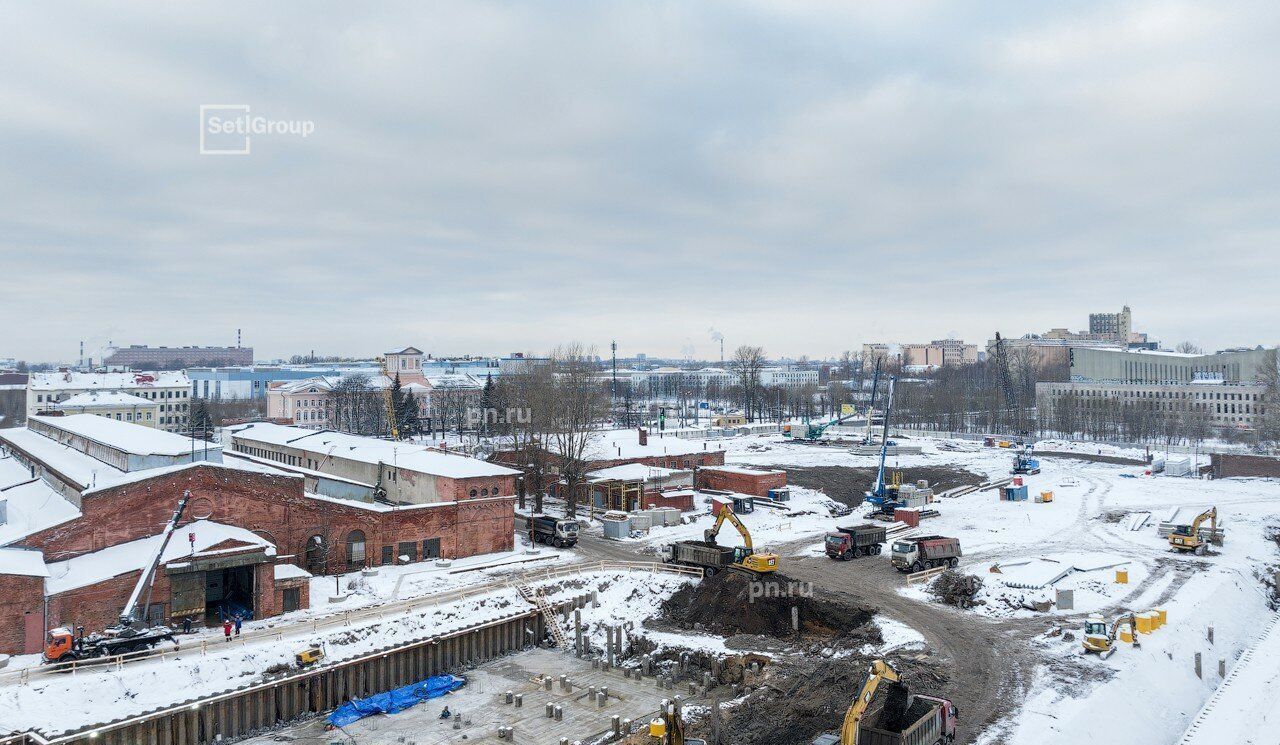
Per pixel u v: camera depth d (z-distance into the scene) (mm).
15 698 42688
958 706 42250
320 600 61156
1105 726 41000
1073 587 64125
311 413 199500
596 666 57625
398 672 54219
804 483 116625
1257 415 187125
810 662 52406
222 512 61781
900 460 140250
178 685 46688
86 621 51531
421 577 67312
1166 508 97062
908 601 61875
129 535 58188
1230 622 59219
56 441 96438
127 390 195875
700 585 66625
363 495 82188
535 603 63188
